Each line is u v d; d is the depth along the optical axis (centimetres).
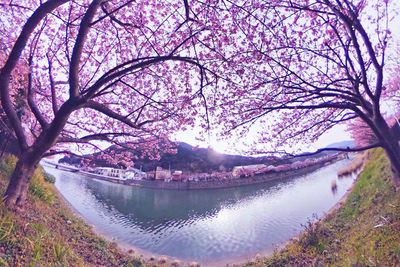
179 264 1551
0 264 542
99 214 2539
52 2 664
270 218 2359
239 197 3450
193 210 2980
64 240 974
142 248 1769
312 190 3206
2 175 1109
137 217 2669
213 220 2525
